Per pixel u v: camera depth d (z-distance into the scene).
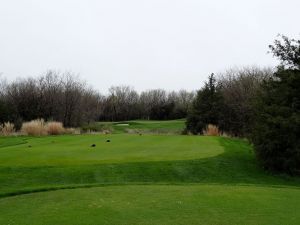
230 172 16.84
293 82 19.03
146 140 25.73
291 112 18.27
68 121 58.81
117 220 8.38
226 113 45.56
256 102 19.78
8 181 14.25
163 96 96.31
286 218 8.62
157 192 11.55
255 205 9.85
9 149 21.14
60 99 58.97
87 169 15.60
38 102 58.69
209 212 9.07
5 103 50.22
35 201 10.55
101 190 12.00
